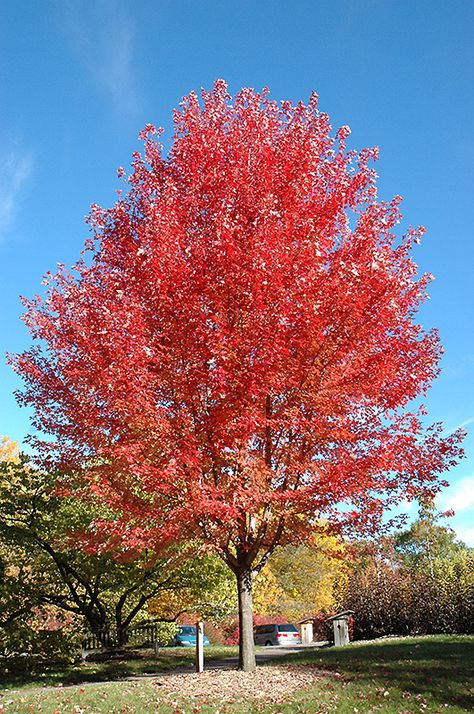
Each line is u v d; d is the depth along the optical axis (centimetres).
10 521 1519
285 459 934
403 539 3525
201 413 945
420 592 2033
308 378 910
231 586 1738
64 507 1484
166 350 931
